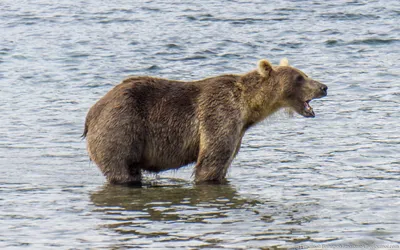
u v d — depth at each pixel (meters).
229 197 18.67
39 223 16.56
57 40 41.12
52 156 22.78
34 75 34.03
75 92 31.34
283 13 47.91
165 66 35.66
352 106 28.73
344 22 45.00
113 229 16.19
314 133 25.28
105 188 19.56
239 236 15.73
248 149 23.58
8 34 42.84
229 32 42.69
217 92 19.95
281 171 21.11
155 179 20.64
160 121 19.89
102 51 38.56
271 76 20.09
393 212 17.23
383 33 41.78
